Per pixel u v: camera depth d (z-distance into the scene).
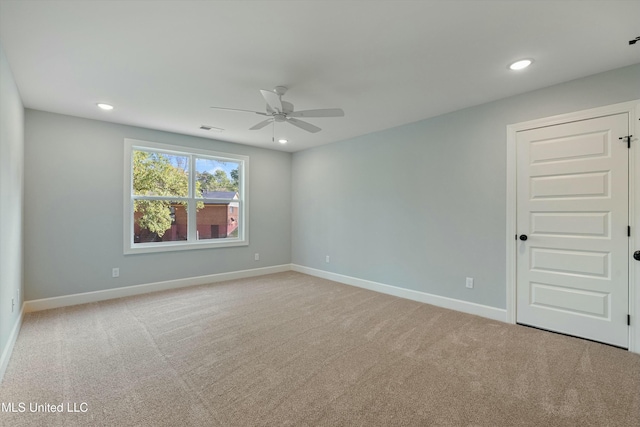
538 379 2.10
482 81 2.77
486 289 3.34
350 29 1.98
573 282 2.79
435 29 1.98
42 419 1.70
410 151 4.04
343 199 4.98
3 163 2.19
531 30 2.00
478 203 3.39
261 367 2.27
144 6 1.75
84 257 3.82
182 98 3.16
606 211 2.62
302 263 5.79
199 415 1.74
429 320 3.24
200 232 4.91
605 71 2.58
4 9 1.75
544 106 2.91
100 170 3.92
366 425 1.67
